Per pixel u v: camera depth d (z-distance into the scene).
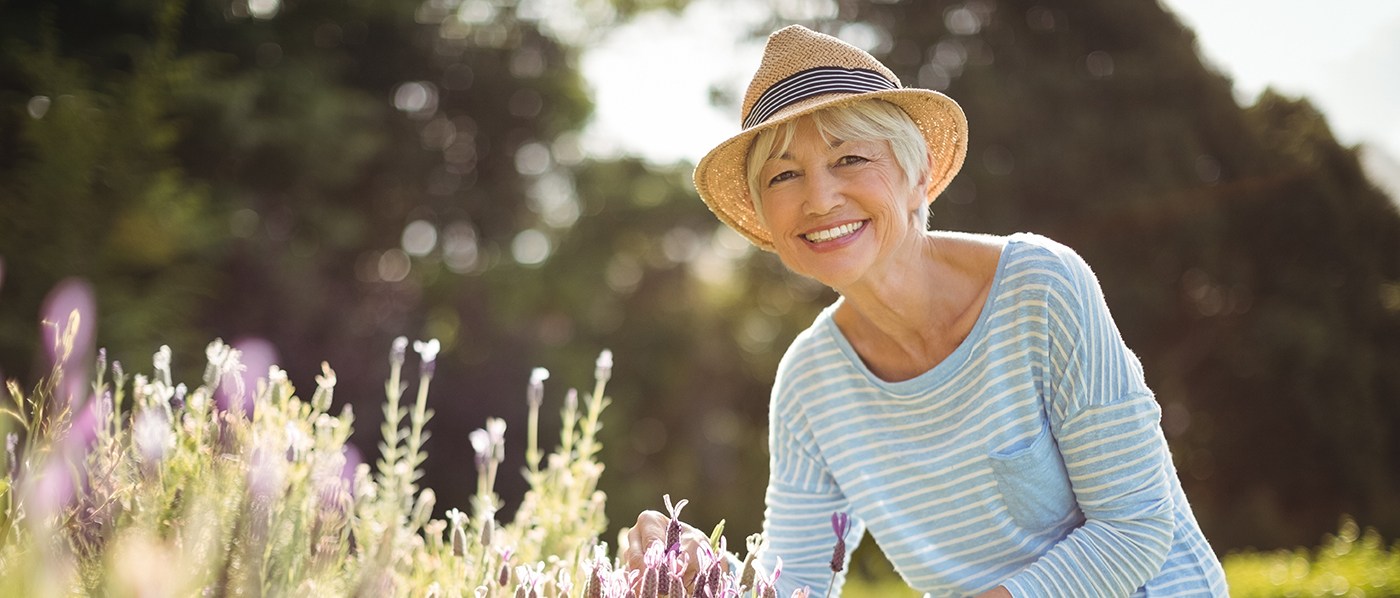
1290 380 15.11
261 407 1.63
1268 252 15.30
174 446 1.51
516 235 14.95
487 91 14.58
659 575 1.21
